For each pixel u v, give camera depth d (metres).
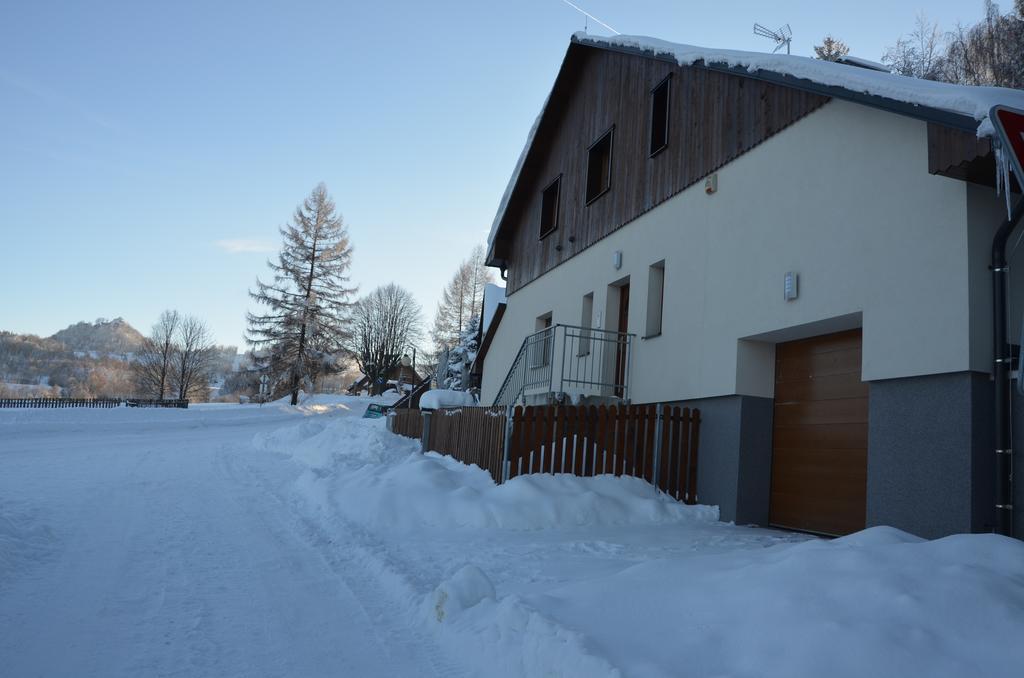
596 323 12.59
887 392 6.32
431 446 12.41
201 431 25.03
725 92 9.45
